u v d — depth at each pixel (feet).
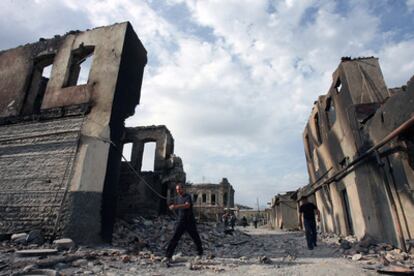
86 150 23.32
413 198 18.42
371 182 24.52
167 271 13.87
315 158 46.14
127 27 27.94
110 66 26.23
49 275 11.81
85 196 21.77
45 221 21.52
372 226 24.86
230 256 20.44
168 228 32.40
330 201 39.19
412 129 17.81
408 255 17.79
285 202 72.64
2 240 21.08
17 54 31.58
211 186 128.98
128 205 42.27
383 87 27.40
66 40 29.73
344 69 29.27
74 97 26.14
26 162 24.66
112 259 16.26
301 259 18.71
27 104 29.19
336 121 32.91
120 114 25.52
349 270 14.26
